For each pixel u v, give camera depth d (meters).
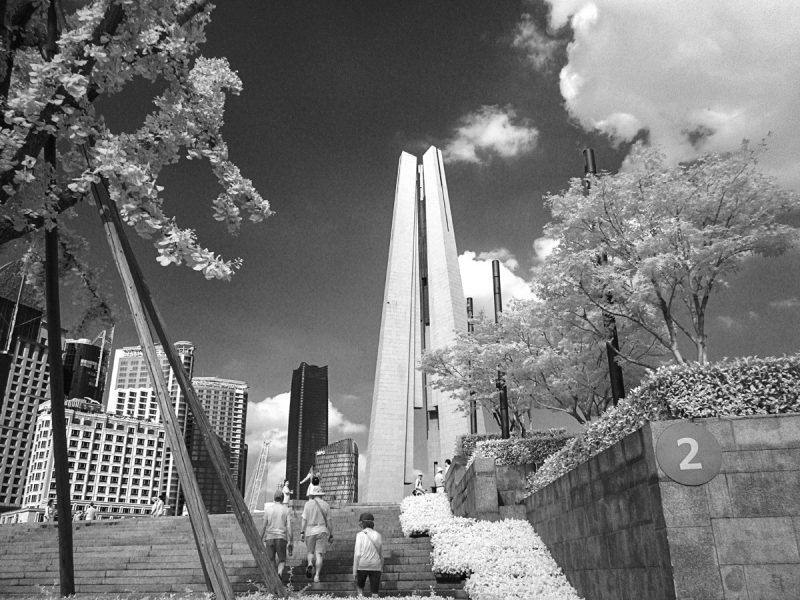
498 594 10.53
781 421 6.66
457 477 18.95
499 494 15.57
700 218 12.96
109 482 155.38
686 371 7.24
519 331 21.23
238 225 8.91
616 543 8.13
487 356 22.00
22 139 6.90
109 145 7.39
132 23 8.04
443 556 12.86
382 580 12.80
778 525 6.31
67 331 9.98
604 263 14.12
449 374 28.31
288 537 12.54
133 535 18.34
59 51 8.17
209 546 6.57
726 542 6.34
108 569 14.64
